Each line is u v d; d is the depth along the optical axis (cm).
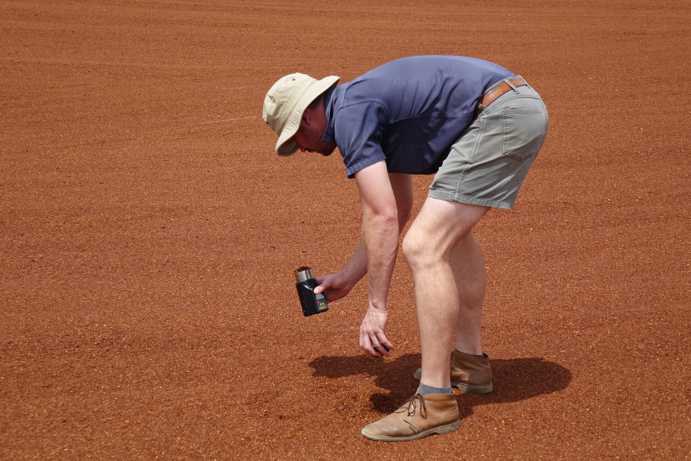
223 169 1278
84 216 1085
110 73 1919
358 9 2697
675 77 1878
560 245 995
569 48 2206
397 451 609
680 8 2753
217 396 682
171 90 1780
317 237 1023
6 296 860
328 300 672
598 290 874
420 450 609
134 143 1418
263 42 2247
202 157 1339
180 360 739
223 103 1677
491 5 2825
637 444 614
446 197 596
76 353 750
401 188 669
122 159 1330
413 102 594
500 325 802
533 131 598
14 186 1198
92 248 986
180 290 876
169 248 985
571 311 827
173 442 621
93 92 1761
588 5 2820
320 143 618
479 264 665
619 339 771
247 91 1772
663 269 924
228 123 1535
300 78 606
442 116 596
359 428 637
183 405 669
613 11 2717
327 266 941
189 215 1090
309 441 622
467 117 593
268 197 1159
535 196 1162
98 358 741
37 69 1938
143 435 630
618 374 712
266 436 629
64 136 1460
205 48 2172
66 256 963
